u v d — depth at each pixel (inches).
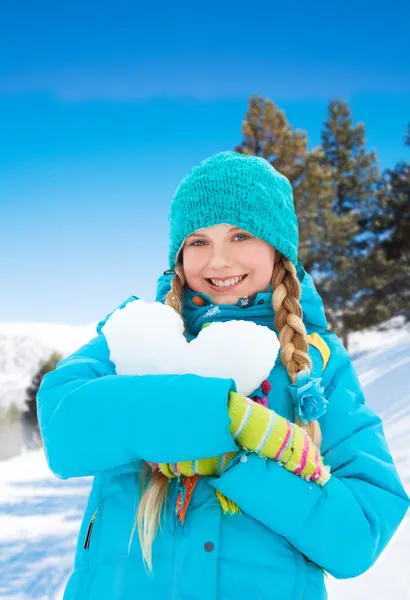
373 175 1223.5
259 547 55.6
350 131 1255.5
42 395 60.7
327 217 1097.4
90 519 61.9
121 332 58.8
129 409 53.3
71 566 175.2
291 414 62.5
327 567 54.7
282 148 1074.1
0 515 248.8
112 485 61.2
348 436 62.5
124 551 56.8
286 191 81.0
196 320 73.0
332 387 66.7
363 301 1106.7
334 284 1106.1
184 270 74.9
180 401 52.7
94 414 54.2
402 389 476.7
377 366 693.9
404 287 1107.9
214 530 55.7
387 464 61.1
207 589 53.4
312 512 53.6
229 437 52.4
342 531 53.7
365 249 1157.7
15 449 1012.5
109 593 55.1
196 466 56.5
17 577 167.0
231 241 72.7
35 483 329.4
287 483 53.5
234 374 57.1
